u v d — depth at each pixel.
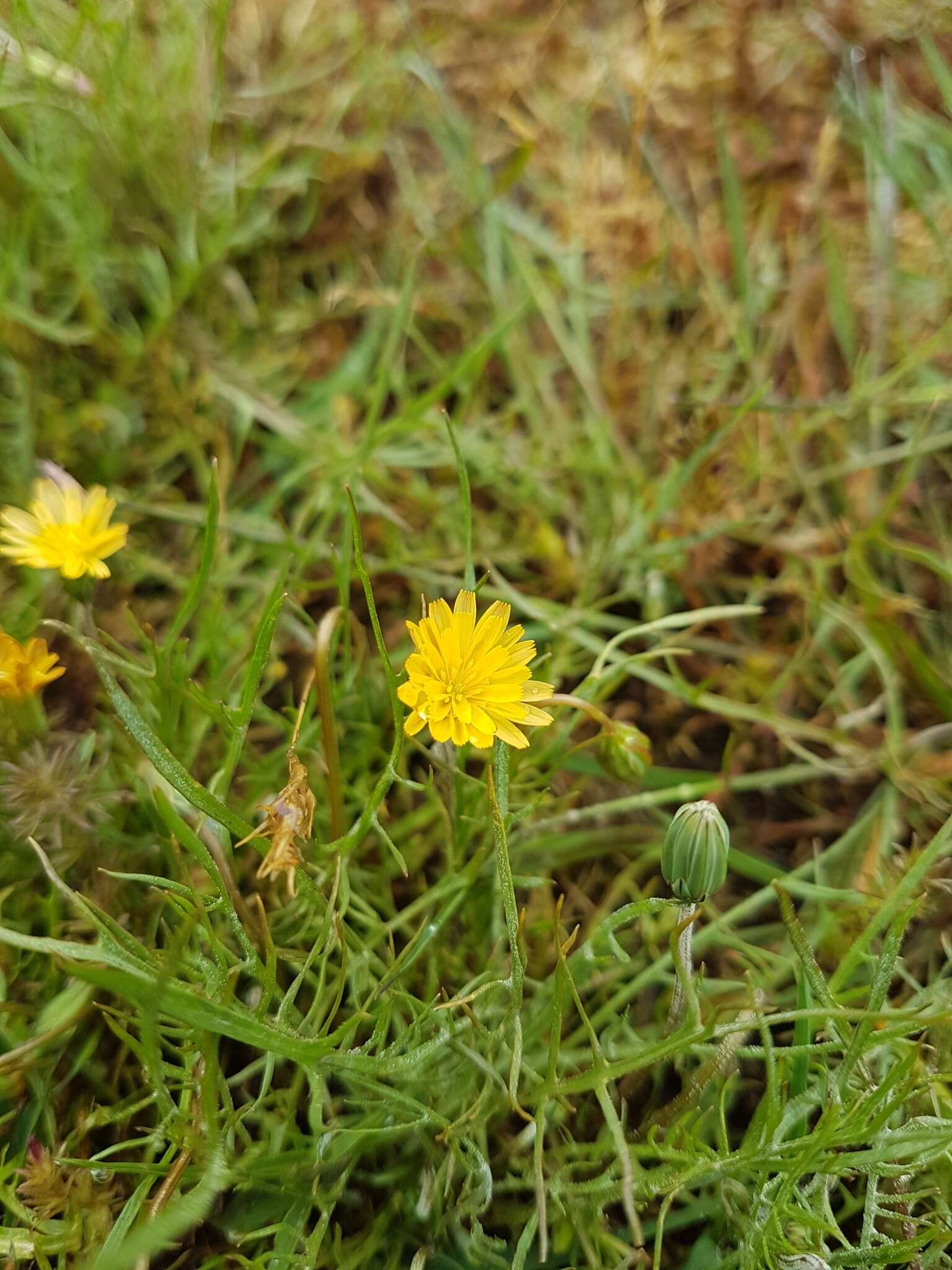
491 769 0.22
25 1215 0.22
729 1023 0.23
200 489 0.30
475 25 0.36
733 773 0.28
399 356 0.31
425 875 0.26
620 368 0.32
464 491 0.23
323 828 0.26
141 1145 0.23
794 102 0.34
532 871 0.26
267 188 0.31
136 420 0.29
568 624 0.28
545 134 0.34
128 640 0.28
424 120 0.33
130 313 0.30
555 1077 0.22
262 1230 0.22
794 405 0.29
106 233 0.29
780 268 0.33
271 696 0.28
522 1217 0.23
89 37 0.29
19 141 0.29
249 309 0.31
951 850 0.26
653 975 0.25
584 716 0.28
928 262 0.32
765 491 0.30
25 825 0.24
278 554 0.29
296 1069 0.24
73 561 0.23
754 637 0.29
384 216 0.32
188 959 0.22
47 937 0.24
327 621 0.23
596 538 0.30
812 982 0.21
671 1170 0.22
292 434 0.30
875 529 0.28
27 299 0.28
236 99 0.31
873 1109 0.21
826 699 0.28
